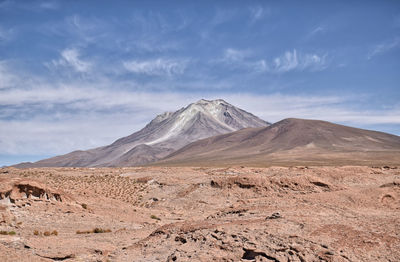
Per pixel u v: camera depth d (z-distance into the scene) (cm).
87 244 1798
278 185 4197
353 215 1778
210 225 1686
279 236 1381
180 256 1297
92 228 2428
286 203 2223
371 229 1470
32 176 5919
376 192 2469
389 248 1266
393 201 2350
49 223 2412
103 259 1450
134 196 4709
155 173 6544
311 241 1321
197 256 1258
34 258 1393
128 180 5738
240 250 1290
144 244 1659
